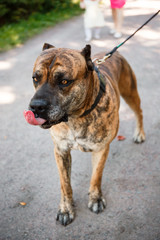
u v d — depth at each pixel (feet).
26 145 12.03
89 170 10.47
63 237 7.84
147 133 12.34
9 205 9.00
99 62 8.75
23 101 15.52
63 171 8.31
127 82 10.71
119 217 8.38
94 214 8.58
